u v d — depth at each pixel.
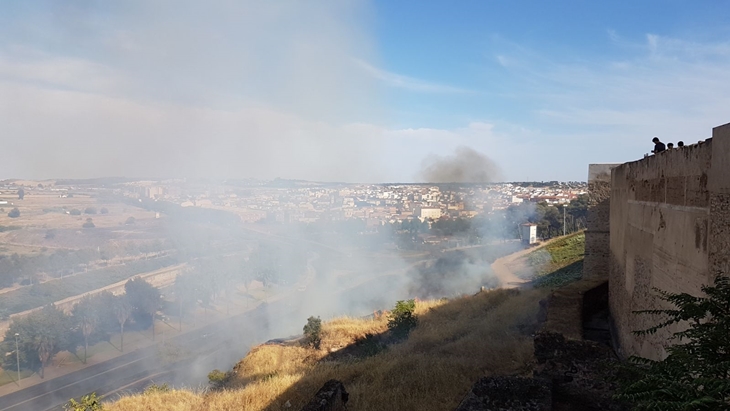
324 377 10.84
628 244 9.30
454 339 13.97
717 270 4.67
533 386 6.04
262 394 9.95
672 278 6.25
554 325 8.91
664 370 3.31
